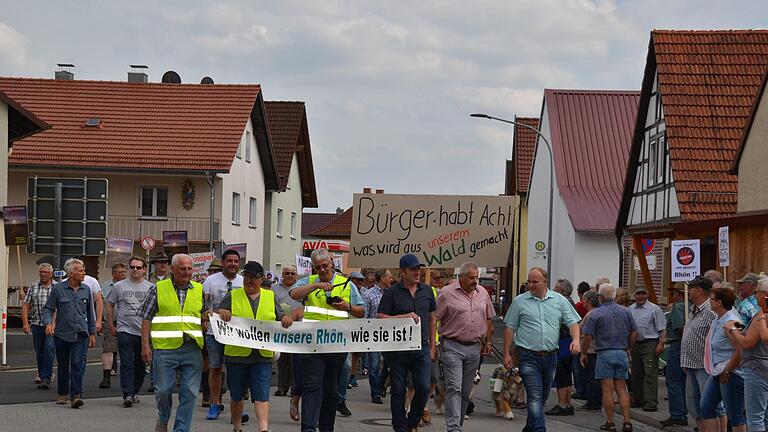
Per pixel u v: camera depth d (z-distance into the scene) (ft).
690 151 101.30
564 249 178.91
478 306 47.80
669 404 57.67
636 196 119.24
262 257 204.23
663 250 114.52
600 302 56.03
